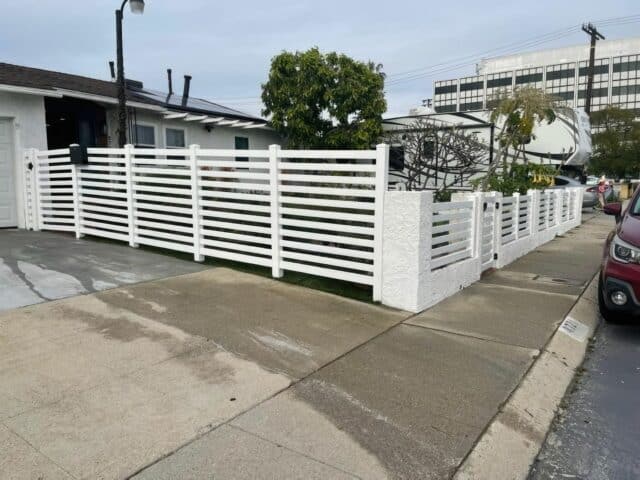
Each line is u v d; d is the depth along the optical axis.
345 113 16.47
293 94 16.67
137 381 4.05
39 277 6.76
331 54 16.64
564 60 92.56
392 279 6.18
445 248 6.91
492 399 4.03
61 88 11.48
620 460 3.44
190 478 2.95
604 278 5.90
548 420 3.92
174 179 8.22
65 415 3.54
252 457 3.16
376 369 4.48
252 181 8.17
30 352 4.51
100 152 9.21
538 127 17.88
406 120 17.00
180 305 5.87
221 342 4.87
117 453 3.14
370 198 6.64
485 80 99.00
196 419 3.54
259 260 7.29
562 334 5.59
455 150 13.61
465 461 3.23
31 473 2.92
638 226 6.06
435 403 3.93
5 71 12.39
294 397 3.92
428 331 5.47
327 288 6.78
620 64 87.81
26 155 10.48
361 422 3.61
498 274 8.53
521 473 3.24
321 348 4.87
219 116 15.62
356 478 3.01
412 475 3.07
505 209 9.50
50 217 10.38
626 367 5.05
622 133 38.09
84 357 4.44
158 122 14.34
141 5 10.73
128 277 6.93
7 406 3.63
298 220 6.90
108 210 9.21
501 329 5.62
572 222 15.59
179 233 8.59
